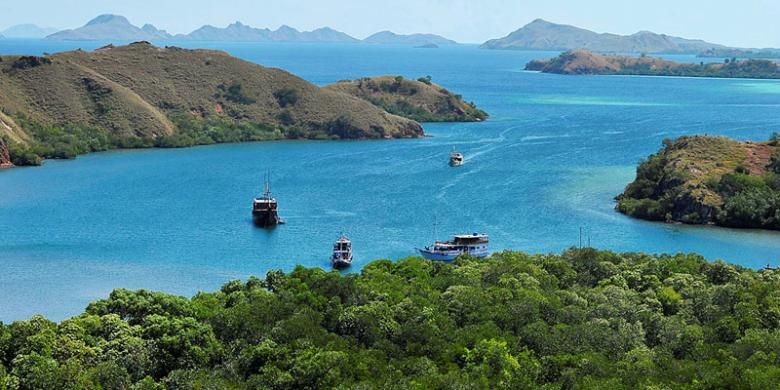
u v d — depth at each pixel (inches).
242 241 6683.1
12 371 3120.1
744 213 7396.7
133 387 3063.5
